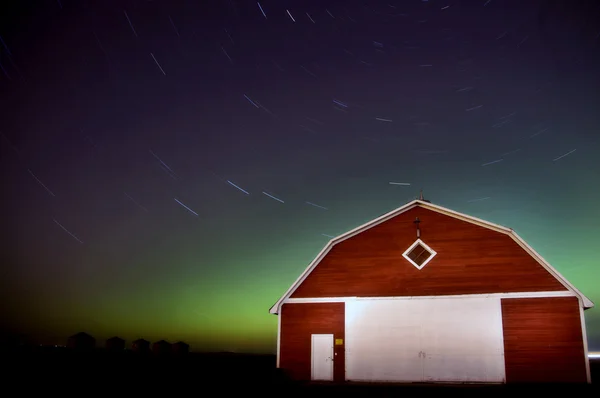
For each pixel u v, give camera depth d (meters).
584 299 18.61
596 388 16.48
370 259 21.55
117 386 13.92
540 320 18.94
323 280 21.80
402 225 21.75
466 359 19.25
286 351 21.22
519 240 20.05
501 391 16.28
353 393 16.38
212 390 15.73
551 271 19.36
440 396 15.38
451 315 19.89
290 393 16.45
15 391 11.92
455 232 21.00
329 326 21.09
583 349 18.27
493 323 19.36
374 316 20.70
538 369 18.47
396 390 17.03
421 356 19.77
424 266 20.83
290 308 21.72
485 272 20.06
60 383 13.09
